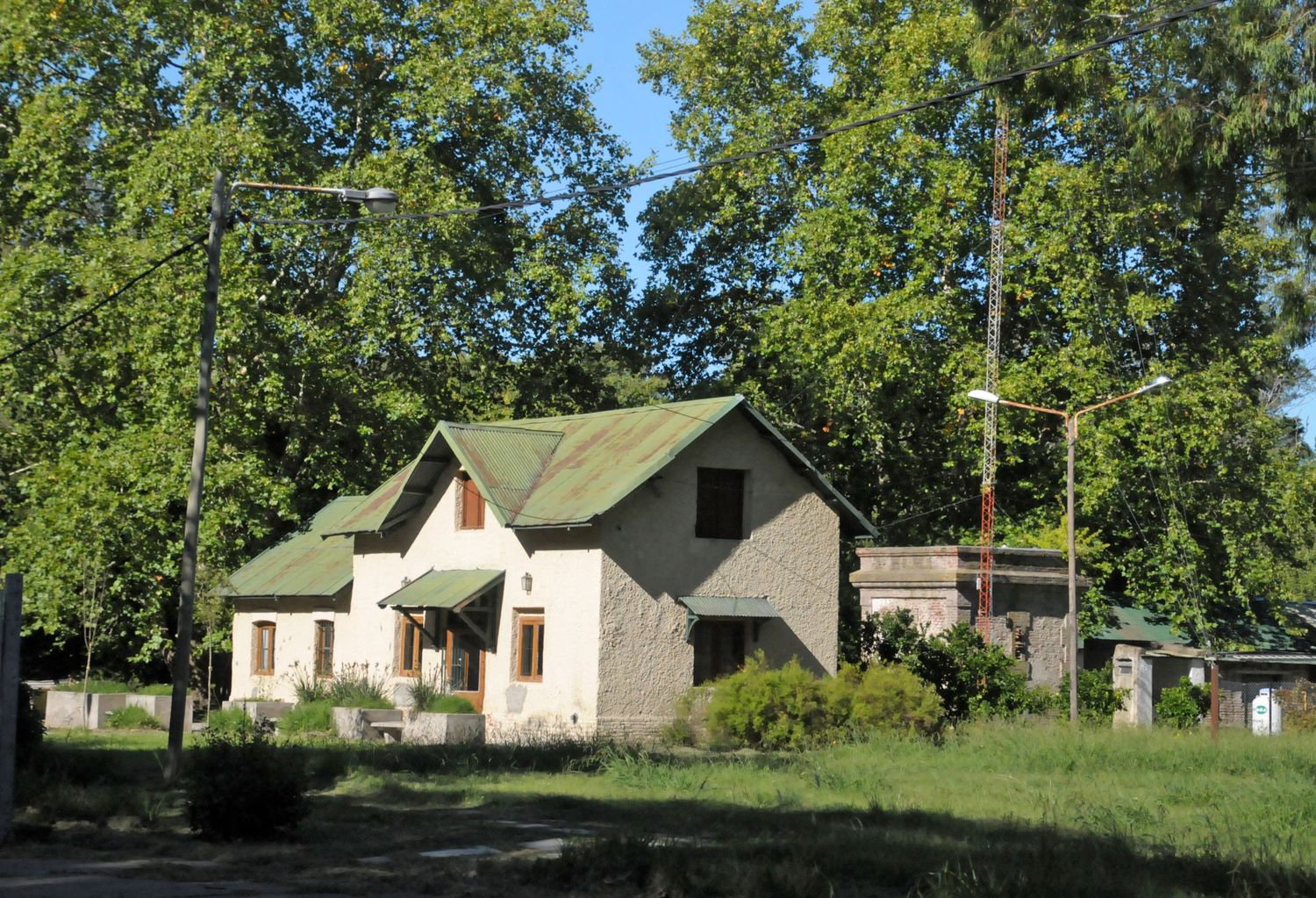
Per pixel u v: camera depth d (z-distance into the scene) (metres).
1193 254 42.22
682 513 30.52
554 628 30.09
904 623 35.19
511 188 43.72
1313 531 49.22
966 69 42.97
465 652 32.34
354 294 38.62
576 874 11.90
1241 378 41.62
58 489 35.97
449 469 33.34
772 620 31.38
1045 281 41.03
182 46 39.97
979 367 41.09
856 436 44.56
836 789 19.16
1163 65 26.25
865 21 45.91
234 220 22.22
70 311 37.72
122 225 37.84
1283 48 24.12
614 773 20.41
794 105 46.09
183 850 13.46
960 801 17.70
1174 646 42.44
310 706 31.78
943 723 29.52
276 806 14.17
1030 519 43.25
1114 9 30.89
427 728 29.45
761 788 18.95
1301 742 25.73
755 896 11.02
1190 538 40.47
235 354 37.50
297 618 38.25
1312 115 24.39
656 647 29.73
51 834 14.27
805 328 42.75
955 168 41.84
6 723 13.73
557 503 30.28
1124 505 41.38
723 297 50.53
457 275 41.25
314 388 40.56
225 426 37.19
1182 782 19.78
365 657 35.38
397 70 40.41
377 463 42.00
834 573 32.38
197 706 39.91
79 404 39.31
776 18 47.09
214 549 37.28
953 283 43.91
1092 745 23.78
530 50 42.91
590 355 48.97
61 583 35.38
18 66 38.62
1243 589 41.38
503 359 44.81
